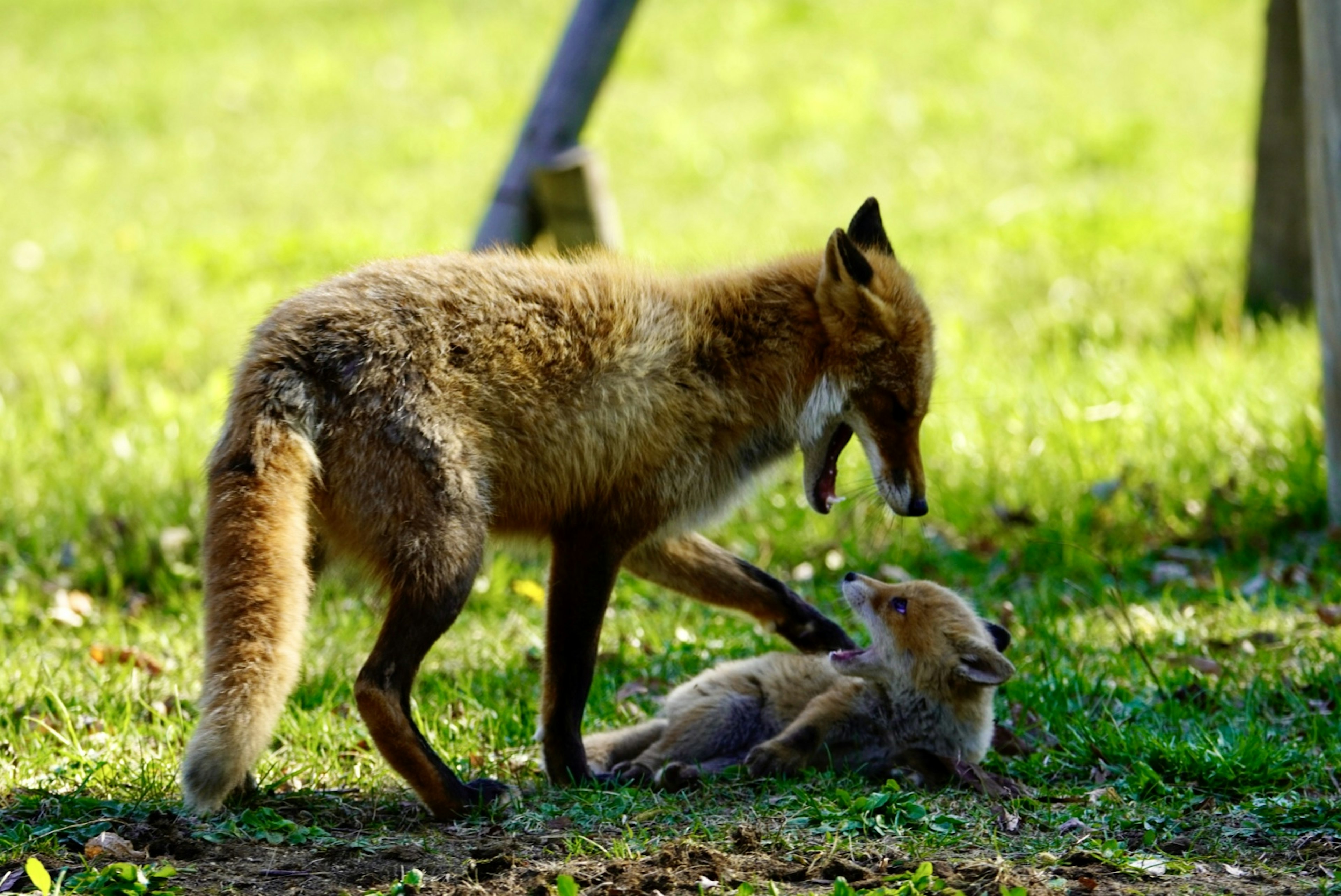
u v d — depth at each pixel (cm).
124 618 1180
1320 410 1482
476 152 3328
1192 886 657
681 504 892
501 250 953
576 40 1698
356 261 2480
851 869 660
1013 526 1356
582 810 769
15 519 1332
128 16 4541
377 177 3158
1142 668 1005
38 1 4697
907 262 2431
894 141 3306
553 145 1702
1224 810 769
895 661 845
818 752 844
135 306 2228
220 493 755
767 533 1366
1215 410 1519
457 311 814
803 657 910
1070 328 1969
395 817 778
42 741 862
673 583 968
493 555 1216
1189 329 1900
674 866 667
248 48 4203
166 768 830
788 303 930
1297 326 1806
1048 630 1079
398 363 788
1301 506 1337
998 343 1941
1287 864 691
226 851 701
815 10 4291
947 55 3894
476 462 797
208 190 3097
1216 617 1115
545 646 866
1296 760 828
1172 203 2708
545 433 832
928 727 845
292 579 735
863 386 942
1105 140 3152
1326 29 1263
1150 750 837
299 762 862
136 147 3434
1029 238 2533
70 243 2680
